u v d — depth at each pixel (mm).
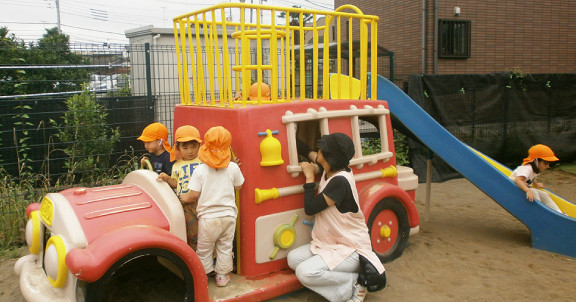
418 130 5109
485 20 12828
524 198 4969
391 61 9539
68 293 2867
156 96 7359
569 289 3967
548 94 9492
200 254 3314
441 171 8438
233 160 3520
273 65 3674
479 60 12938
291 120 3598
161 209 3256
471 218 6188
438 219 6145
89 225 2982
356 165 4062
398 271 4340
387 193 4160
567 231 4789
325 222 3543
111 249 2672
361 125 9188
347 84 4504
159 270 4059
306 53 10820
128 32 9789
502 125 9078
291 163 3643
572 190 7895
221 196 3250
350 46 4215
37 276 3256
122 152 6844
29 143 6785
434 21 12281
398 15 13281
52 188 5902
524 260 4652
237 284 3436
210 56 3939
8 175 6074
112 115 7039
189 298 3004
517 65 13344
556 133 9625
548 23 13539
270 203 3578
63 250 2869
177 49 4328
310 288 3451
